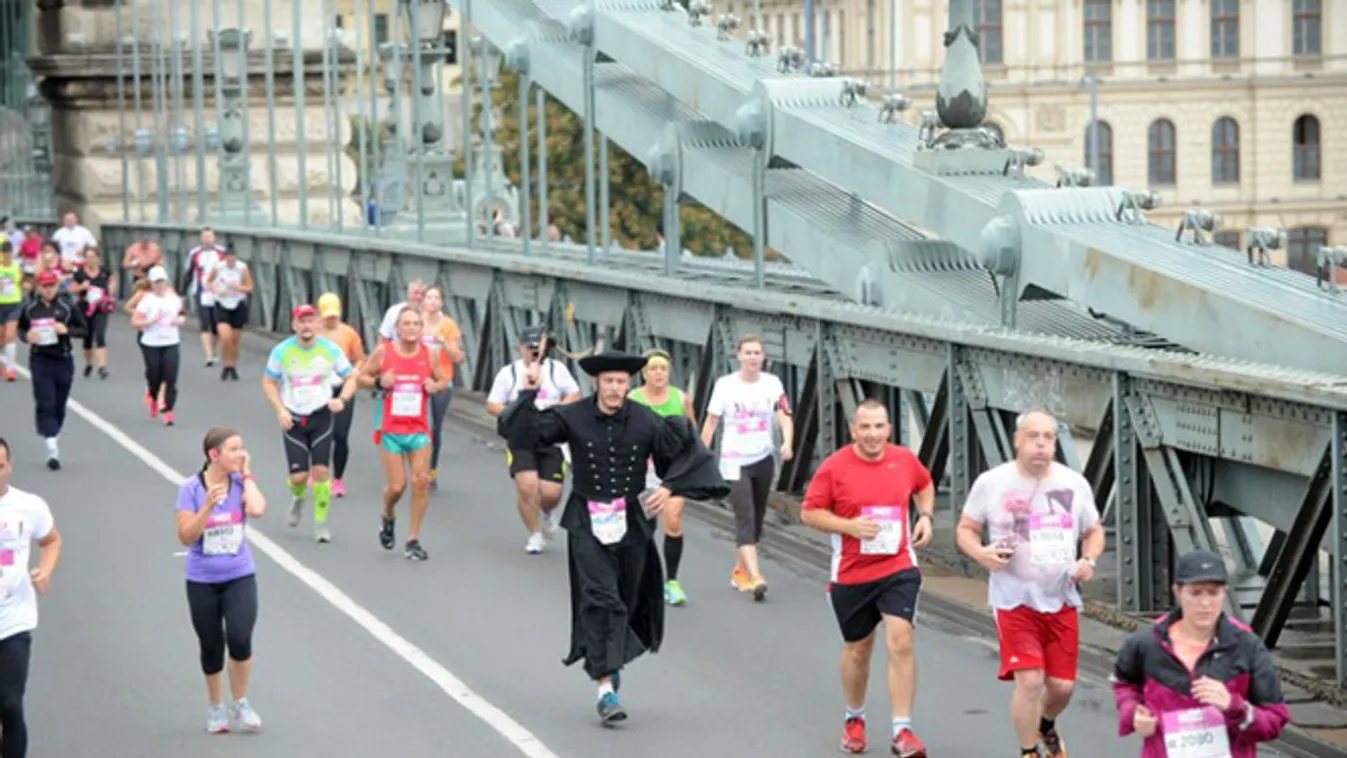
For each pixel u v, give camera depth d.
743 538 23.17
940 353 23.67
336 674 19.80
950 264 26.25
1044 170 108.31
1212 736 12.56
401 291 44.22
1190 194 105.56
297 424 26.66
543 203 38.62
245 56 61.19
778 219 29.34
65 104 75.69
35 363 33.12
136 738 17.75
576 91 36.62
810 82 29.41
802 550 25.41
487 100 41.50
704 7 34.03
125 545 26.59
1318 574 20.41
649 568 18.20
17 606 15.91
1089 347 20.69
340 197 51.75
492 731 17.81
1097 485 20.83
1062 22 107.12
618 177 83.88
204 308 47.97
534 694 19.02
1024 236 23.09
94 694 19.20
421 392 25.44
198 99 65.44
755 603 22.83
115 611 22.70
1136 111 106.38
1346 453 17.16
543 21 38.41
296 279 53.12
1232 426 18.62
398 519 28.19
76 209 75.81
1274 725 12.54
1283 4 102.19
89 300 45.59
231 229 57.19
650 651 18.52
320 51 71.31
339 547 26.30
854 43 84.50
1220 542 22.45
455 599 23.12
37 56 75.00
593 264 35.28
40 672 20.05
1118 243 22.08
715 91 30.92
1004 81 108.06
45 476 32.50
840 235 28.11
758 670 19.83
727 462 23.12
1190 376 18.69
